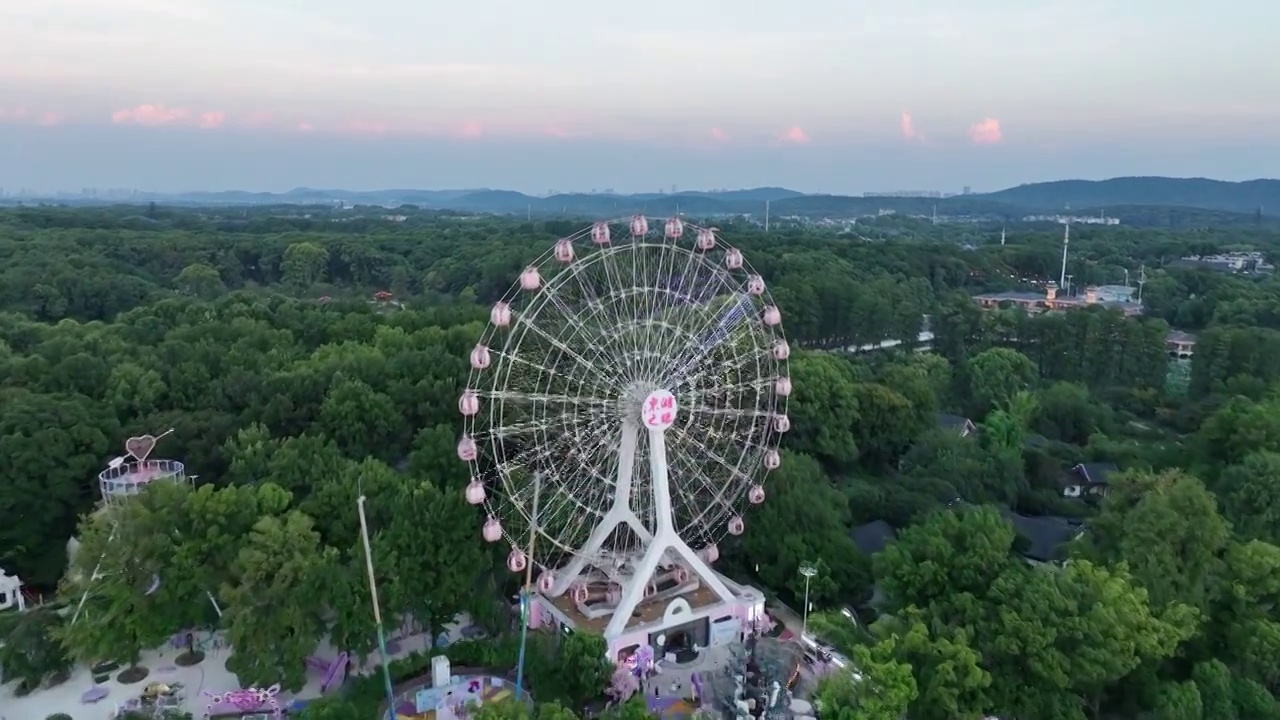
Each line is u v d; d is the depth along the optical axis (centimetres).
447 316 14225
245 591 5991
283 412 9294
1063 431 13012
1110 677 5675
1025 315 17775
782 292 17712
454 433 8962
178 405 9681
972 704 5534
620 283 7006
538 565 7094
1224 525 6825
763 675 6391
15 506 7719
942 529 6719
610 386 6794
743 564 8219
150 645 6328
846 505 8531
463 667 6588
